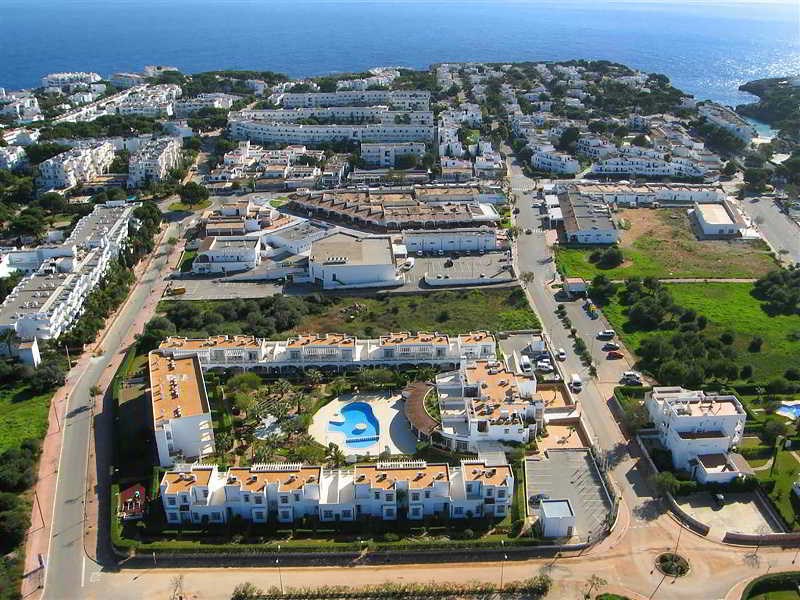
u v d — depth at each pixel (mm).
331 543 191500
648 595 175625
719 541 192750
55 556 190375
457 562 187750
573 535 194125
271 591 177625
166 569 186375
